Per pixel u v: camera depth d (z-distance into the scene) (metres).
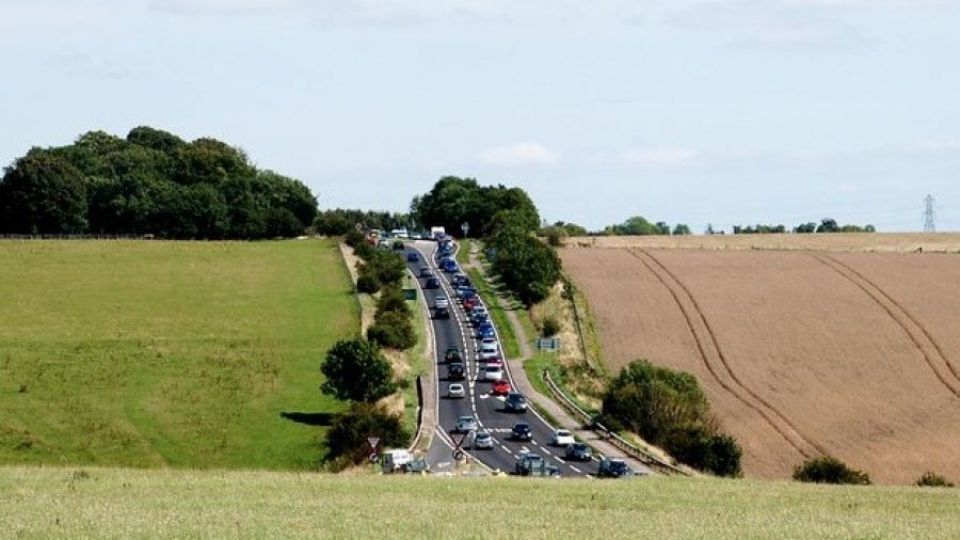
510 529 94.12
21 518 94.19
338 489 115.75
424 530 92.38
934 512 112.88
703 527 98.06
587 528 95.81
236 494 110.31
